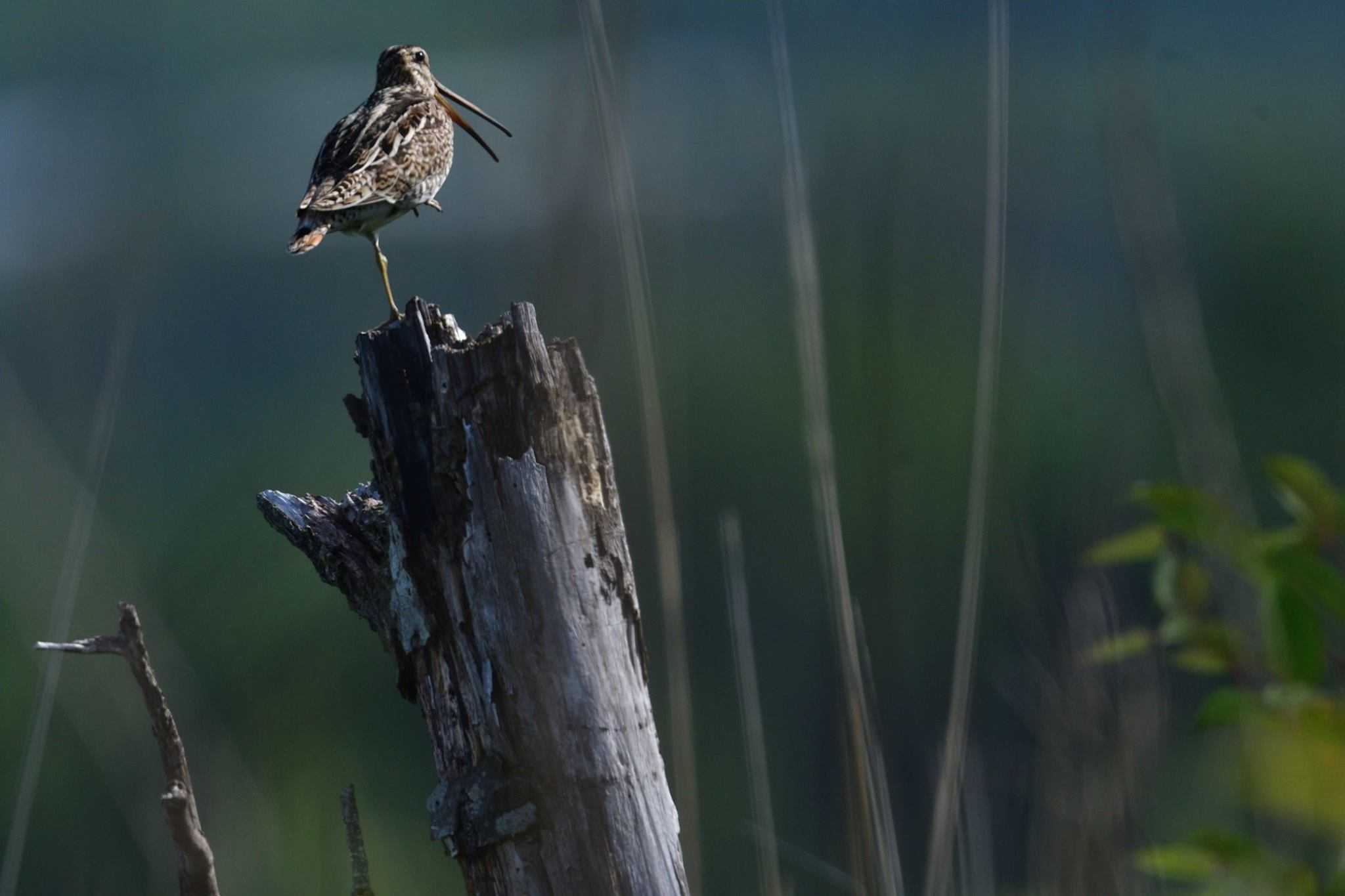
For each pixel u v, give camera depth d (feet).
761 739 19.93
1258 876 14.32
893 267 26.86
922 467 34.99
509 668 15.15
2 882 21.07
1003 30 19.88
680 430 33.76
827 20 63.26
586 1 21.38
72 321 74.49
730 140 61.36
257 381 80.38
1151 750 17.28
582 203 34.24
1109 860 16.72
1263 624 14.34
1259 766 14.12
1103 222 33.99
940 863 18.47
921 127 37.96
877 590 24.64
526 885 14.85
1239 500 15.53
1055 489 20.92
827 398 20.92
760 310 63.41
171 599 57.26
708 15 71.61
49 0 136.77
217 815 37.68
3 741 47.42
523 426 15.29
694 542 51.78
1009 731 22.08
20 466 43.65
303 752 49.62
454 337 16.03
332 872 38.70
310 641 55.62
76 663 39.88
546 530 15.17
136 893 44.47
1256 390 60.34
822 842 31.14
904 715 23.72
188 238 97.96
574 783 14.89
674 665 19.85
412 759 52.03
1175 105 80.18
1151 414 21.25
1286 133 76.23
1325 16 89.61
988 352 19.56
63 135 117.91
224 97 127.03
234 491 66.95
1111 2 17.07
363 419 16.10
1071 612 18.16
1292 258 66.23
